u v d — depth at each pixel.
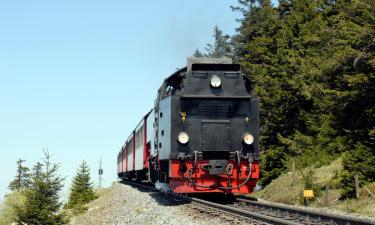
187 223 13.02
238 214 13.24
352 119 23.12
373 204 17.16
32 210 23.52
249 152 17.05
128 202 23.31
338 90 23.33
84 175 41.91
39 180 24.03
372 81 20.72
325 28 29.53
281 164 29.45
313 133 29.19
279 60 31.42
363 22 22.19
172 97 17.20
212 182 16.84
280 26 34.62
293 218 14.02
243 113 17.33
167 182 18.55
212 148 16.88
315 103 27.36
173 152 16.86
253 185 16.94
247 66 35.94
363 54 20.75
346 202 18.73
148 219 15.45
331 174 23.58
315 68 27.38
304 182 22.30
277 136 29.64
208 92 17.31
